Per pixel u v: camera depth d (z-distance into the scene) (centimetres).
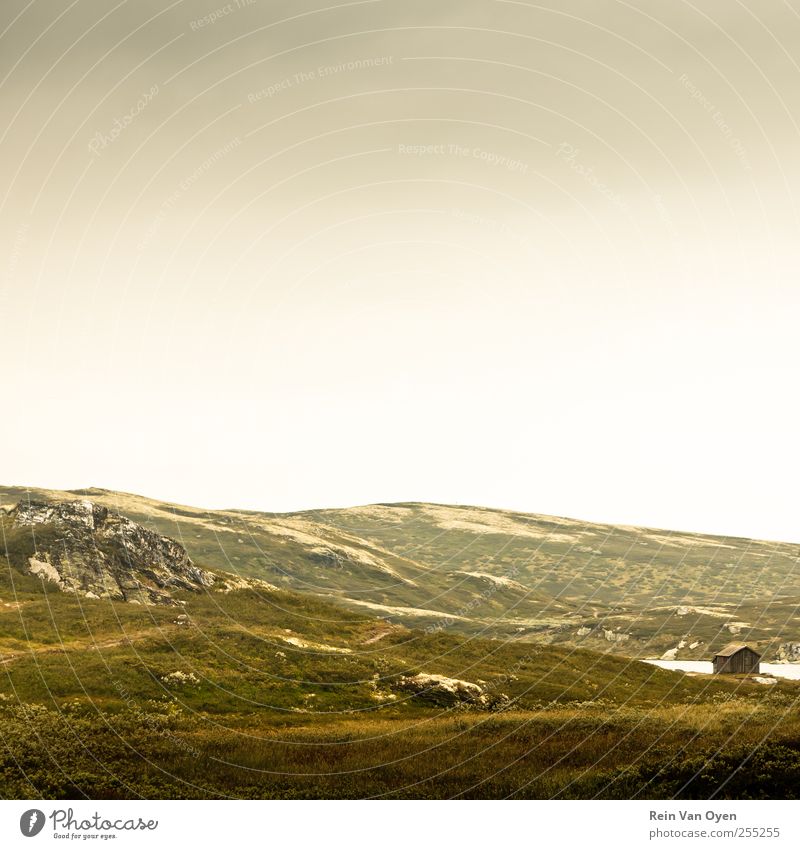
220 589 10806
